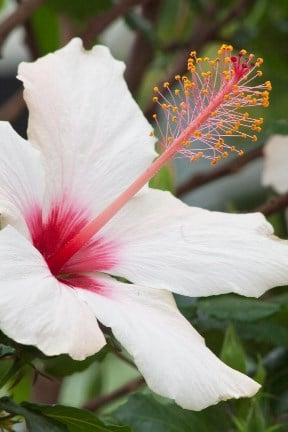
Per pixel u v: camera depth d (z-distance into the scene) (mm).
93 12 776
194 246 576
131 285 564
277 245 576
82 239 571
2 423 553
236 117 575
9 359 544
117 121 598
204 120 575
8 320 504
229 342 593
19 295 512
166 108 579
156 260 574
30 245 533
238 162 756
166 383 519
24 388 685
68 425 549
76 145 589
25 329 505
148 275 571
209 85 582
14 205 557
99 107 596
